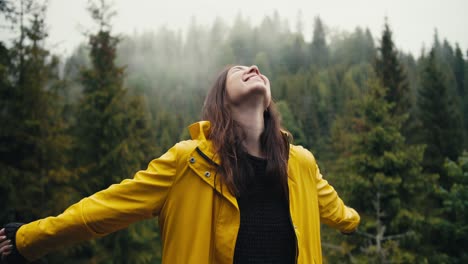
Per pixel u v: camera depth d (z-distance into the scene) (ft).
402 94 55.67
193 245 4.45
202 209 4.55
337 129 82.94
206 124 5.23
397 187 33.65
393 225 32.19
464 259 30.55
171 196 4.60
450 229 30.99
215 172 4.69
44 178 33.24
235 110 5.24
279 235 4.82
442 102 57.88
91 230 4.21
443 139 53.67
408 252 31.42
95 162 44.86
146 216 4.55
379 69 57.21
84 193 42.73
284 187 5.02
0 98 32.78
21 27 34.42
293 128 101.19
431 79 60.44
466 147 58.23
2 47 33.53
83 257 42.11
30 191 32.32
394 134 34.83
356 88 178.19
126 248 43.86
